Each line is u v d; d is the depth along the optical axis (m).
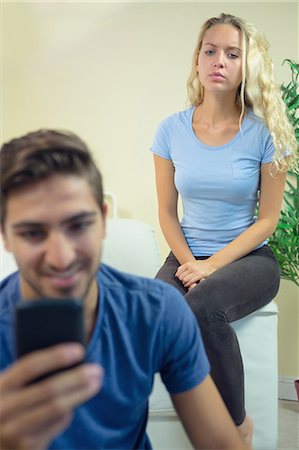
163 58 2.27
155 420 1.34
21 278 0.68
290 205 1.99
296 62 2.09
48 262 0.61
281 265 2.04
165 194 1.75
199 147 1.63
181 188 1.66
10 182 0.61
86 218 0.62
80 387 0.50
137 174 2.38
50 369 0.50
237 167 1.59
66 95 2.42
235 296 1.36
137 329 0.74
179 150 1.67
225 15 1.66
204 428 0.80
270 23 2.10
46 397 0.49
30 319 0.52
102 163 2.42
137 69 2.31
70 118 2.43
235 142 1.60
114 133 2.38
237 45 1.59
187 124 1.68
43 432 0.51
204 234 1.65
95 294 0.71
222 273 1.43
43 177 0.61
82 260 0.63
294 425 1.96
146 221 2.40
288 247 2.00
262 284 1.45
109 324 0.73
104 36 2.32
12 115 2.48
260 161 1.61
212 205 1.63
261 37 1.63
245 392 1.43
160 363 0.77
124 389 0.72
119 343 0.72
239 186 1.59
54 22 2.36
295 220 1.96
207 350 1.27
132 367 0.72
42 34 2.39
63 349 0.50
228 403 1.26
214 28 1.61
